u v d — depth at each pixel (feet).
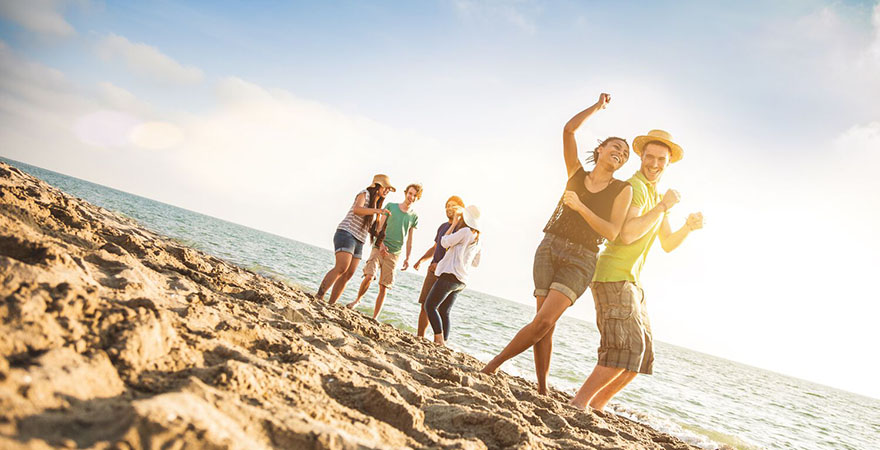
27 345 4.23
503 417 7.25
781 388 121.39
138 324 5.34
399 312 41.42
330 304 20.38
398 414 6.24
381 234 22.97
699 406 37.81
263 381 5.54
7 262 5.41
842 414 78.89
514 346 13.12
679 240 14.75
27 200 11.30
